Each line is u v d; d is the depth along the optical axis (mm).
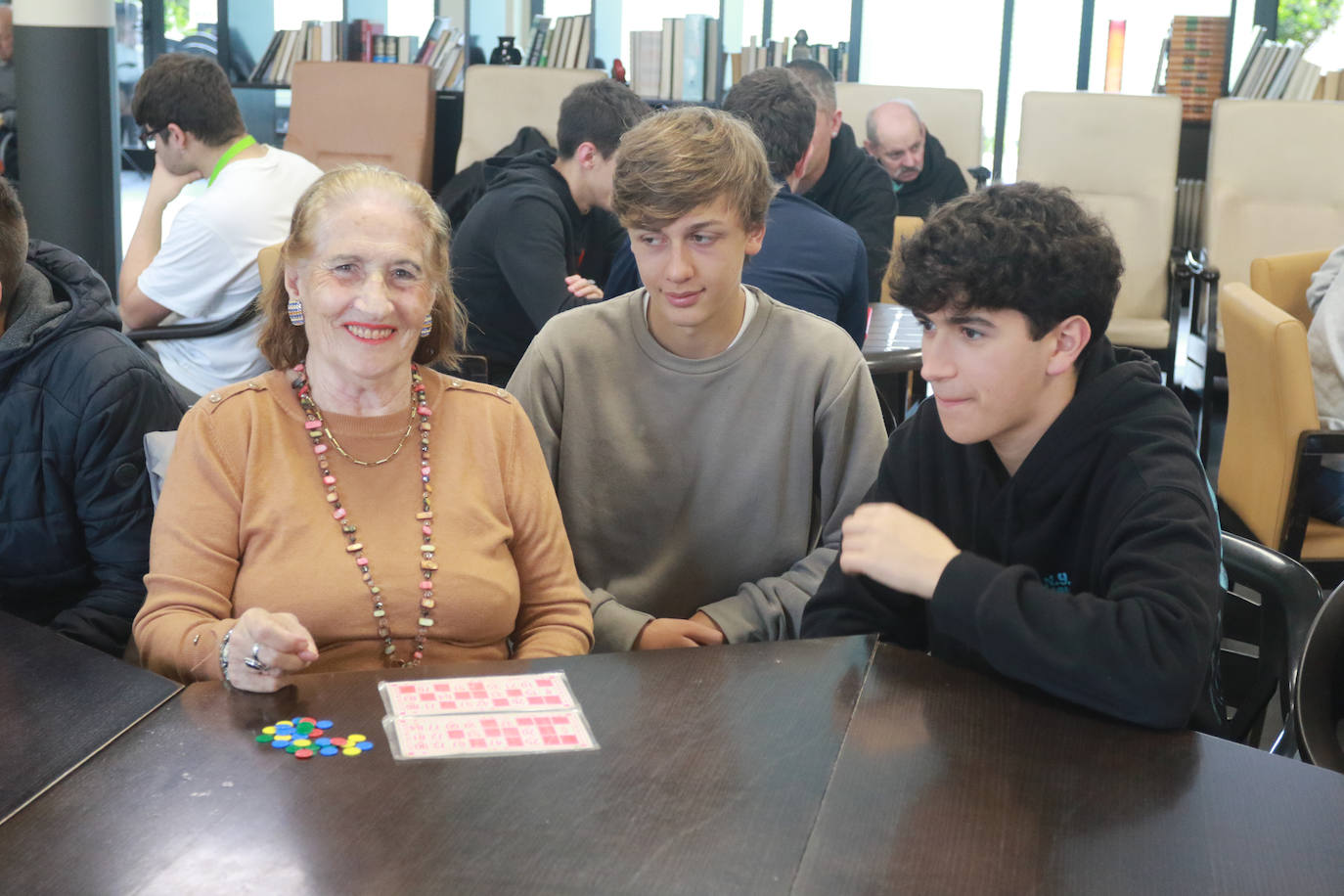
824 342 1871
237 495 1542
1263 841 1071
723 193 1683
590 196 3158
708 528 1926
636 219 1705
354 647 1544
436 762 1154
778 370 1866
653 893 974
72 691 1273
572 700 1282
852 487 1904
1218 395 5602
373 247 1496
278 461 1554
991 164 6633
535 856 1017
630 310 1882
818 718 1256
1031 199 1334
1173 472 1360
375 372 1523
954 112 5629
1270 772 1181
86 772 1125
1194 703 1249
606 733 1218
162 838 1028
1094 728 1253
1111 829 1079
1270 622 1751
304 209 1521
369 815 1068
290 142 6141
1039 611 1255
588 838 1042
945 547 1319
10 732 1191
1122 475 1386
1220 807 1120
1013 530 1488
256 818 1060
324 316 1510
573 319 1884
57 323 1866
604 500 1908
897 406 3355
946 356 1375
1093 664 1232
